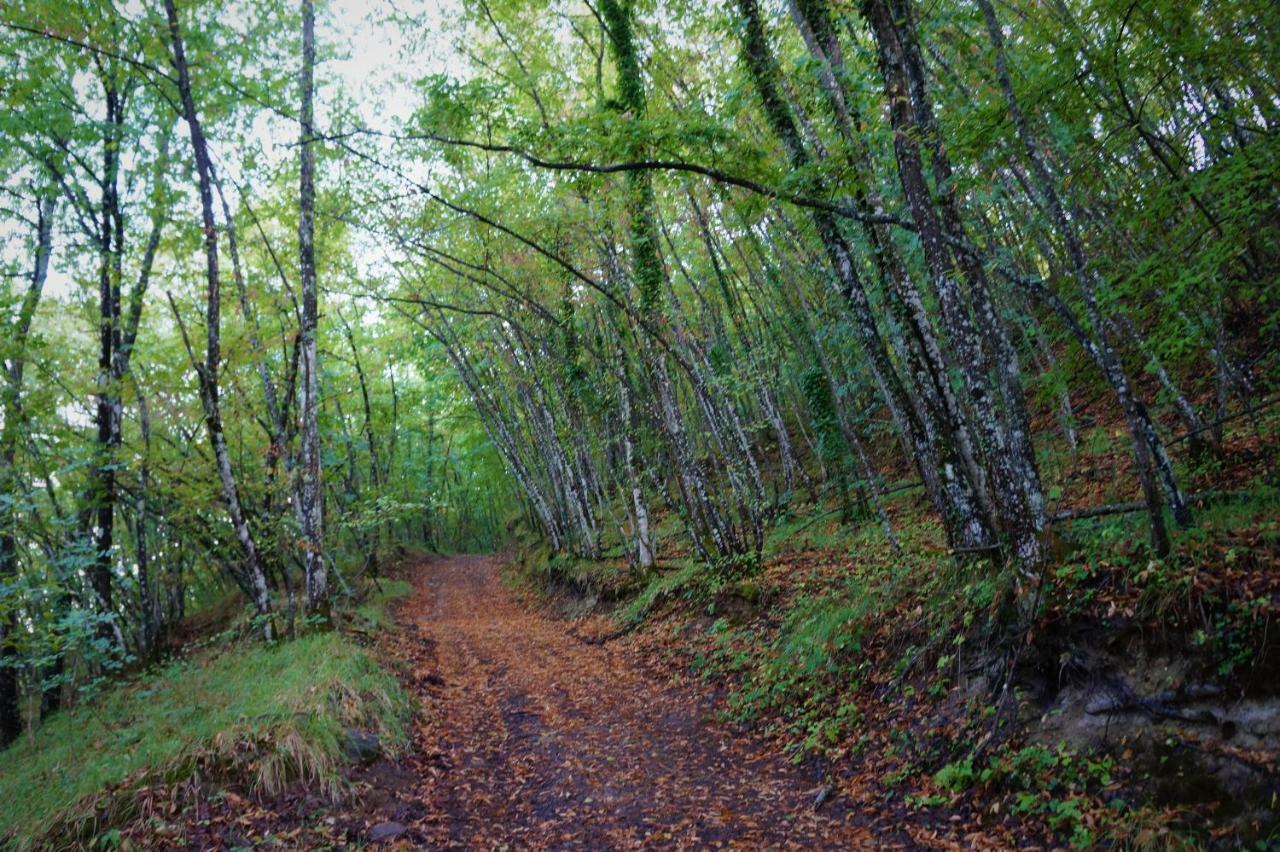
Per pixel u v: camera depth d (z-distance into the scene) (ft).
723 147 24.12
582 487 61.77
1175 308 21.47
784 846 17.58
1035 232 31.68
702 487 42.80
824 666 26.27
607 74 49.83
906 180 20.12
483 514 163.43
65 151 42.09
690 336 50.24
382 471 83.87
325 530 53.21
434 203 39.73
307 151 39.58
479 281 43.80
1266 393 27.53
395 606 67.62
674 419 44.29
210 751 20.59
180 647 49.42
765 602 35.27
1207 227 19.86
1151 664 16.56
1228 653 15.23
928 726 20.59
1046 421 44.57
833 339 44.42
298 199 44.21
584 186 36.42
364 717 25.03
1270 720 14.17
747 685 28.78
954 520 24.56
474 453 97.25
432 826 19.97
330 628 37.60
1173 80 22.65
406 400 84.69
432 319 59.57
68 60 36.17
